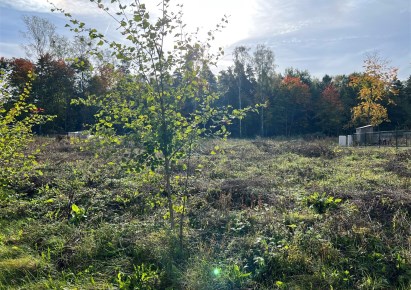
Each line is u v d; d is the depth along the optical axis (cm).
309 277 381
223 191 709
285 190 734
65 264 418
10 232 517
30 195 743
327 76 5322
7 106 652
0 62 3334
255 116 4350
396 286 373
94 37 414
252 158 1308
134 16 399
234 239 466
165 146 424
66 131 3559
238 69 4384
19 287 366
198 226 533
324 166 1104
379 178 831
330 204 604
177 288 365
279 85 4475
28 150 1068
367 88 2781
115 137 436
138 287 363
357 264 407
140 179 521
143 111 430
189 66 436
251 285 371
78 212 567
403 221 500
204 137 450
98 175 858
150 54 425
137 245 448
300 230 493
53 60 3547
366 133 2131
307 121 4472
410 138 2033
